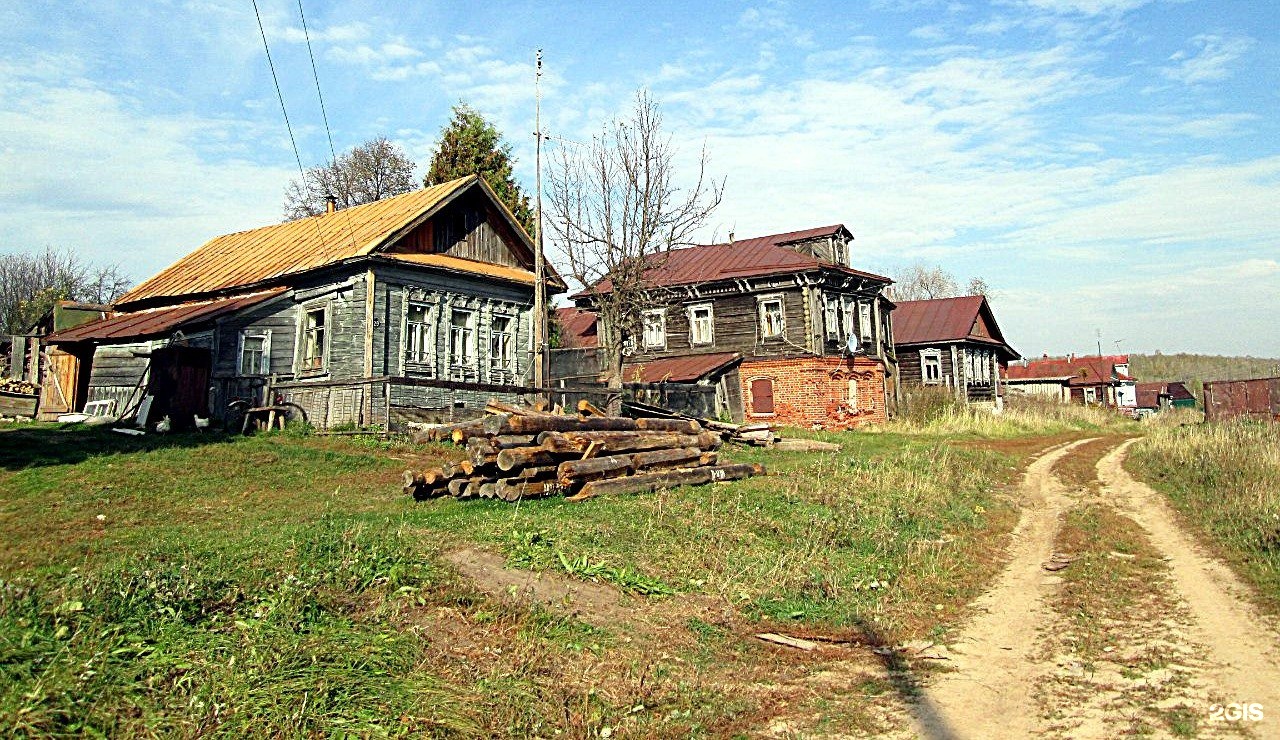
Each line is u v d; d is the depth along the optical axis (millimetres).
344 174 52531
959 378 45594
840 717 6328
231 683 5797
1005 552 12625
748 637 8227
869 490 15500
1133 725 5922
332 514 11344
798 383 33406
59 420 22891
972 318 46781
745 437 22094
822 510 13461
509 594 8039
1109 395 71750
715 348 35719
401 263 22391
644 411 23188
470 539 9625
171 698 5602
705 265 36969
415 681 6262
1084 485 19375
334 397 20281
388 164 53719
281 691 5781
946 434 31672
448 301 24359
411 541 9211
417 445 17906
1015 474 21391
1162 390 81875
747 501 13414
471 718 5926
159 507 11820
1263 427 24453
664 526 11180
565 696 6461
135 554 8672
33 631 6047
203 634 6438
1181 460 20547
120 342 23750
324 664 6246
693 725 6168
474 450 12117
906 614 9148
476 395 24453
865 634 8422
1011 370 75250
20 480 12758
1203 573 10555
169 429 19234
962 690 6848
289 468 14914
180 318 21641
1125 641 7973
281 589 7371
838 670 7449
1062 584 10367
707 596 9109
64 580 7422
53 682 5445
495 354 26312
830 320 34750
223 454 15555
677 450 15227
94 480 12992
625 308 25438
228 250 28750
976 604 9742
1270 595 9227
